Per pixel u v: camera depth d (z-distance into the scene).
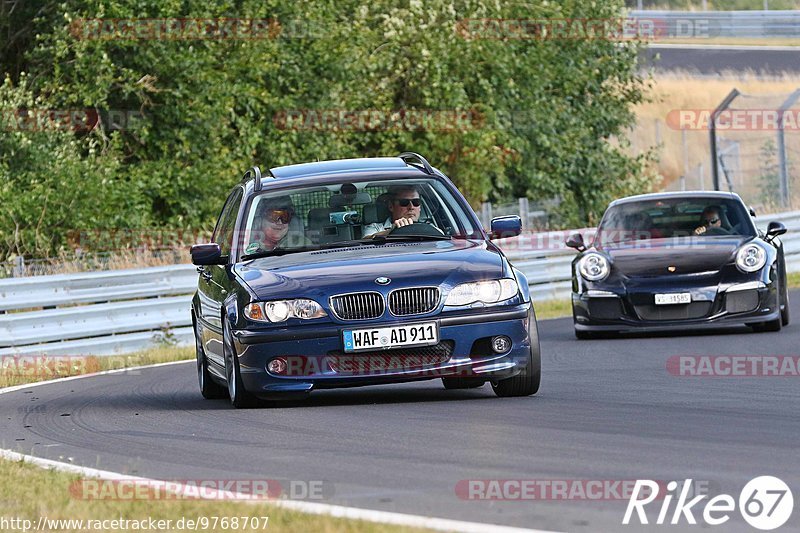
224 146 71.75
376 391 27.38
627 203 41.56
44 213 62.12
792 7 154.75
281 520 14.29
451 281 24.12
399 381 23.98
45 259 55.44
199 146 70.00
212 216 69.62
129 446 21.36
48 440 22.89
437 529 13.45
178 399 28.95
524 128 83.69
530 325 24.56
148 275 48.31
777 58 134.25
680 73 128.00
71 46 66.88
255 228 26.77
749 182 108.12
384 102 76.50
